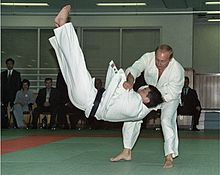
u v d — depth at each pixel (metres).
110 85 4.70
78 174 4.90
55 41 4.63
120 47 17.45
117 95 4.77
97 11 17.52
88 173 4.97
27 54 17.67
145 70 5.65
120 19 17.47
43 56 17.61
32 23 17.69
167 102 5.63
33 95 15.57
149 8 17.30
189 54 17.05
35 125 13.99
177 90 5.53
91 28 17.56
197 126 15.53
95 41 17.58
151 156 6.73
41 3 16.61
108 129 14.29
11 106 14.23
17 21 17.69
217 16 18.44
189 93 14.41
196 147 8.46
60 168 5.37
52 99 13.98
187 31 17.06
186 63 17.06
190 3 16.34
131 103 4.78
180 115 14.70
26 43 17.69
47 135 11.33
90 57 17.61
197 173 5.12
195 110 14.39
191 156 6.91
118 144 8.83
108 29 17.55
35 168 5.37
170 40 17.19
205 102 17.36
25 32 17.70
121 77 4.82
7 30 17.73
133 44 17.45
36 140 9.73
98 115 4.71
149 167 5.52
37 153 7.10
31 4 16.80
